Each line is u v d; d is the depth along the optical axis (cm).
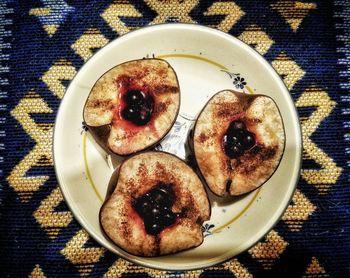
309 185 24
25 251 23
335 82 26
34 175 24
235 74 24
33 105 25
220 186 22
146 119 22
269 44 26
